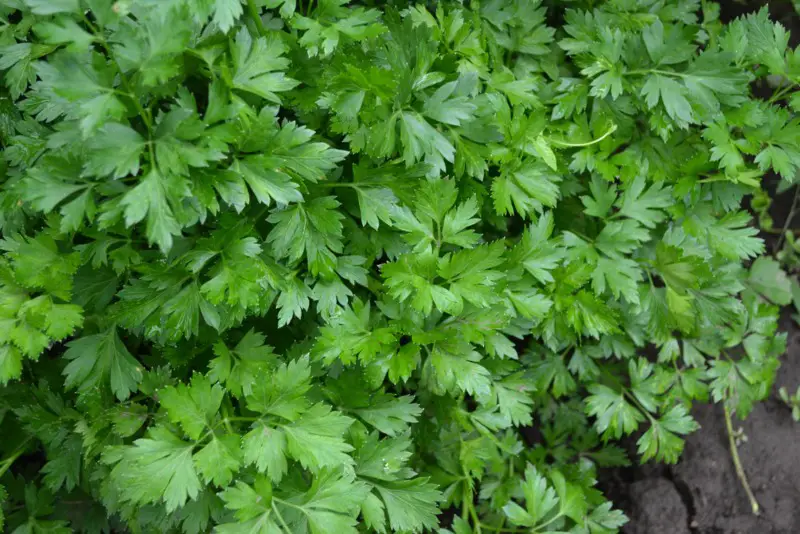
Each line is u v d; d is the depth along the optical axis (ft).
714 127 2.43
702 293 2.57
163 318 2.15
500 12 2.46
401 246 2.29
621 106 2.48
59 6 1.97
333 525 2.15
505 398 2.48
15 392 2.31
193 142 2.02
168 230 2.00
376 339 2.22
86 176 2.05
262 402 2.14
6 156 2.22
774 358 2.73
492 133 2.30
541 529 2.60
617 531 2.74
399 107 2.22
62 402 2.29
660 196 2.48
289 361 2.29
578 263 2.39
